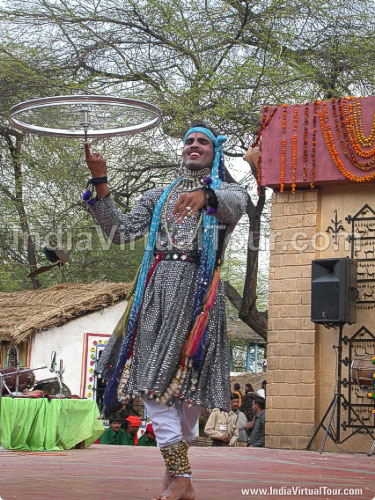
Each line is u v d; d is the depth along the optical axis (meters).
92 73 20.00
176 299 3.85
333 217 9.87
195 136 4.16
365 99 9.64
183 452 3.78
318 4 17.41
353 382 9.34
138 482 4.67
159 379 3.71
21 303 17.03
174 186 4.14
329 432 9.39
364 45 17.48
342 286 9.30
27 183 20.62
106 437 11.99
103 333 16.38
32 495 3.87
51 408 8.85
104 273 21.19
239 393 15.77
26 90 19.84
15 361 16.09
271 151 10.10
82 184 19.62
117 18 19.36
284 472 5.67
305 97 17.11
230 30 18.53
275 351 9.90
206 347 3.87
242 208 3.81
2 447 8.59
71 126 4.49
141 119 4.47
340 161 9.65
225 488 4.42
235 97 17.36
